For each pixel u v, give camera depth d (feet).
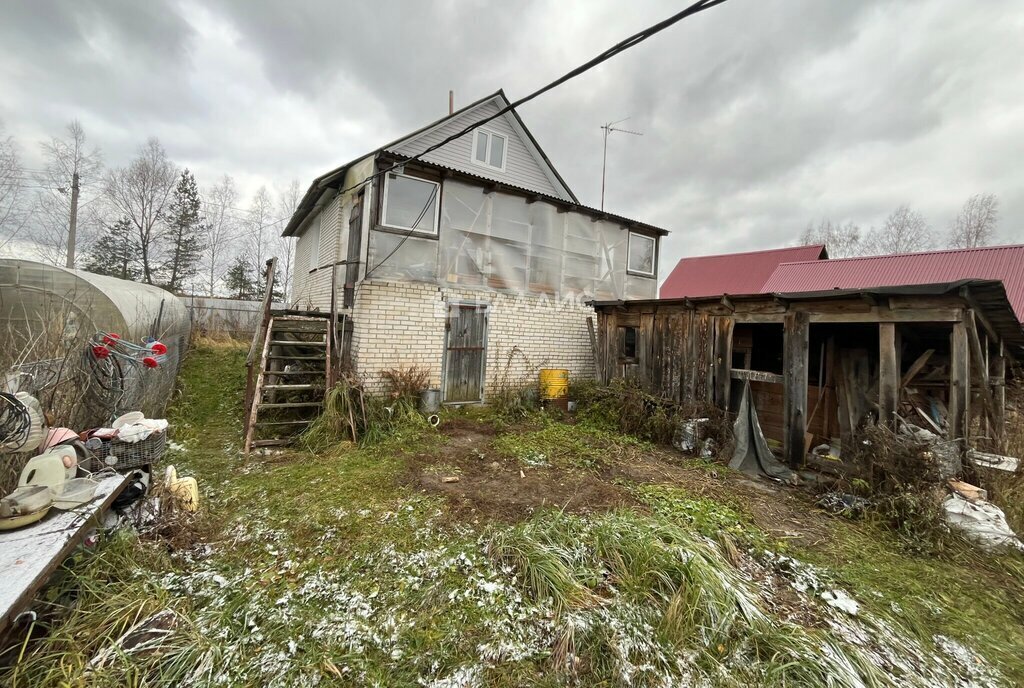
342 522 11.36
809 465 17.71
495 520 11.72
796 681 6.68
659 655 7.16
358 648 7.14
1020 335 17.24
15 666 5.91
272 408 20.85
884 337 15.21
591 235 32.17
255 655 6.82
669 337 23.06
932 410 16.90
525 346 28.86
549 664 7.01
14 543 6.88
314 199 30.83
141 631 6.87
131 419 12.54
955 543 11.27
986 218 92.12
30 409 9.22
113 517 9.43
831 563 10.51
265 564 9.43
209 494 12.87
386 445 17.94
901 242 100.63
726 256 68.44
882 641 7.86
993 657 7.73
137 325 19.79
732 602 8.21
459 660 7.02
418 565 9.59
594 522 11.46
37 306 16.35
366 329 22.54
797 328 17.60
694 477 16.34
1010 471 13.61
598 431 21.91
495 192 27.04
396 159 22.18
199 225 88.48
